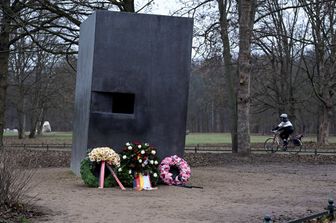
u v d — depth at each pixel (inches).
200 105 3272.6
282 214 379.9
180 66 613.3
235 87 1211.9
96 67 589.9
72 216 359.9
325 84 1652.3
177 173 581.9
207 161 935.0
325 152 1186.6
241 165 879.7
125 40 598.9
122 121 592.4
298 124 2536.9
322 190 539.8
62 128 4104.3
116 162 538.0
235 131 1128.2
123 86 595.5
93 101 588.4
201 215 373.1
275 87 1737.2
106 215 366.6
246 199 465.4
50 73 2124.8
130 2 980.6
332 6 1300.4
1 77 1048.8
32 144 1491.1
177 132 607.2
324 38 1414.9
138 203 429.4
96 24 590.6
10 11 927.0
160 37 609.0
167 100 606.9
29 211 366.3
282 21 1568.7
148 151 548.7
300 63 1781.5
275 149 1178.0
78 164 652.7
